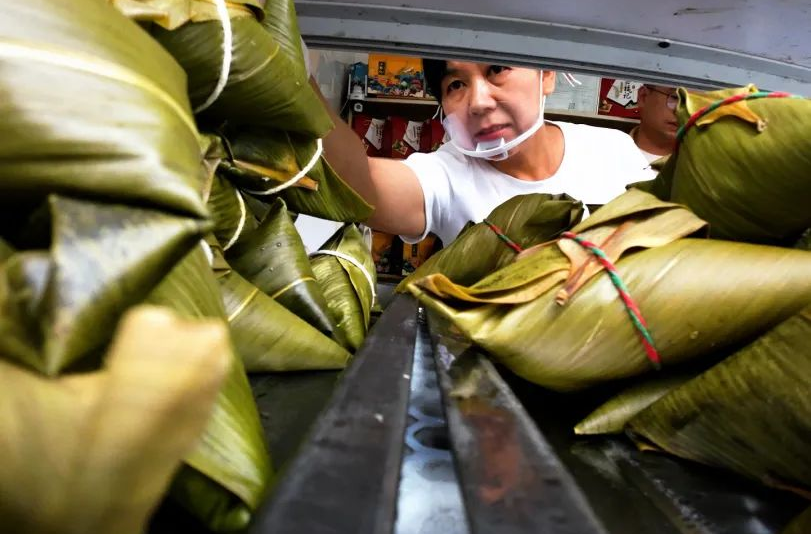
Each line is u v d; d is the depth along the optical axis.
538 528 0.34
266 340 0.74
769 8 1.12
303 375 0.78
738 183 0.75
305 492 0.36
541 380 0.72
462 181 1.97
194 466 0.39
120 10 0.53
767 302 0.64
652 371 0.69
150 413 0.23
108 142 0.33
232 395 0.48
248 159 0.83
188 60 0.63
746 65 1.38
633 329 0.66
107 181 0.32
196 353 0.23
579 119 3.14
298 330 0.77
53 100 0.34
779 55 1.33
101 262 0.30
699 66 1.38
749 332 0.65
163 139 0.36
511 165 2.01
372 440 0.43
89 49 0.36
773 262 0.66
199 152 0.41
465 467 0.41
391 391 0.54
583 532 0.34
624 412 0.66
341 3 1.24
